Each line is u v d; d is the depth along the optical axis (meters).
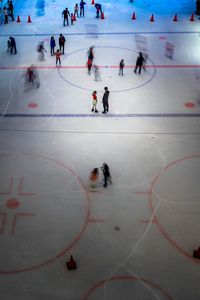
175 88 19.23
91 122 16.50
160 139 15.38
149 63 21.75
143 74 20.59
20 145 15.04
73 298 9.42
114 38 25.30
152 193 12.67
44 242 10.95
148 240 11.01
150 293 9.54
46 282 9.83
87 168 13.75
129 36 25.61
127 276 9.96
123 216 11.82
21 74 20.55
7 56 22.69
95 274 10.02
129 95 18.61
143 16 29.27
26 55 22.81
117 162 14.05
